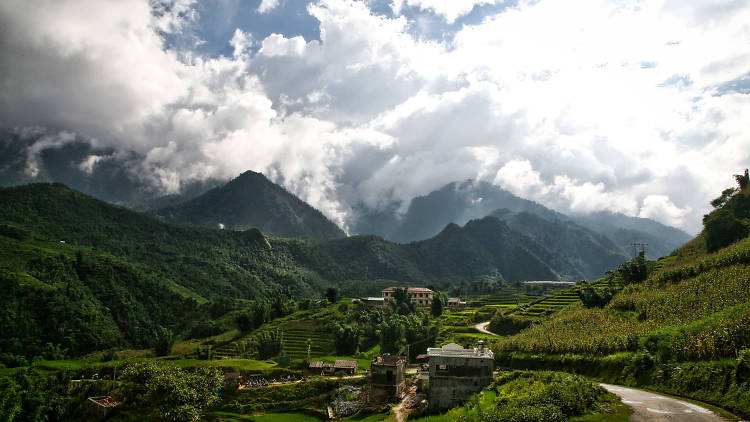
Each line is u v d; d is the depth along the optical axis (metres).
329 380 107.00
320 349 150.38
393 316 160.50
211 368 93.38
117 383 94.62
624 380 72.88
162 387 81.31
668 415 45.78
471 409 62.22
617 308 113.31
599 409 48.12
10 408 82.12
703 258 128.00
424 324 161.88
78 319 172.38
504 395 61.66
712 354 60.59
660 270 153.00
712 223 153.38
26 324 157.38
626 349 81.00
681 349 66.06
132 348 183.62
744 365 51.53
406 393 95.62
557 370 90.31
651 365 69.88
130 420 78.50
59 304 174.00
